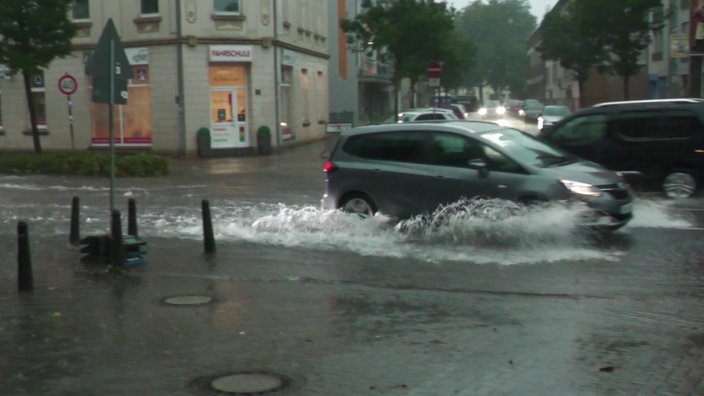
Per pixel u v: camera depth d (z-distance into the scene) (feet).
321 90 142.61
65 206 57.72
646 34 138.00
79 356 22.24
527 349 22.65
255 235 42.96
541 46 171.12
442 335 24.16
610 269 33.83
